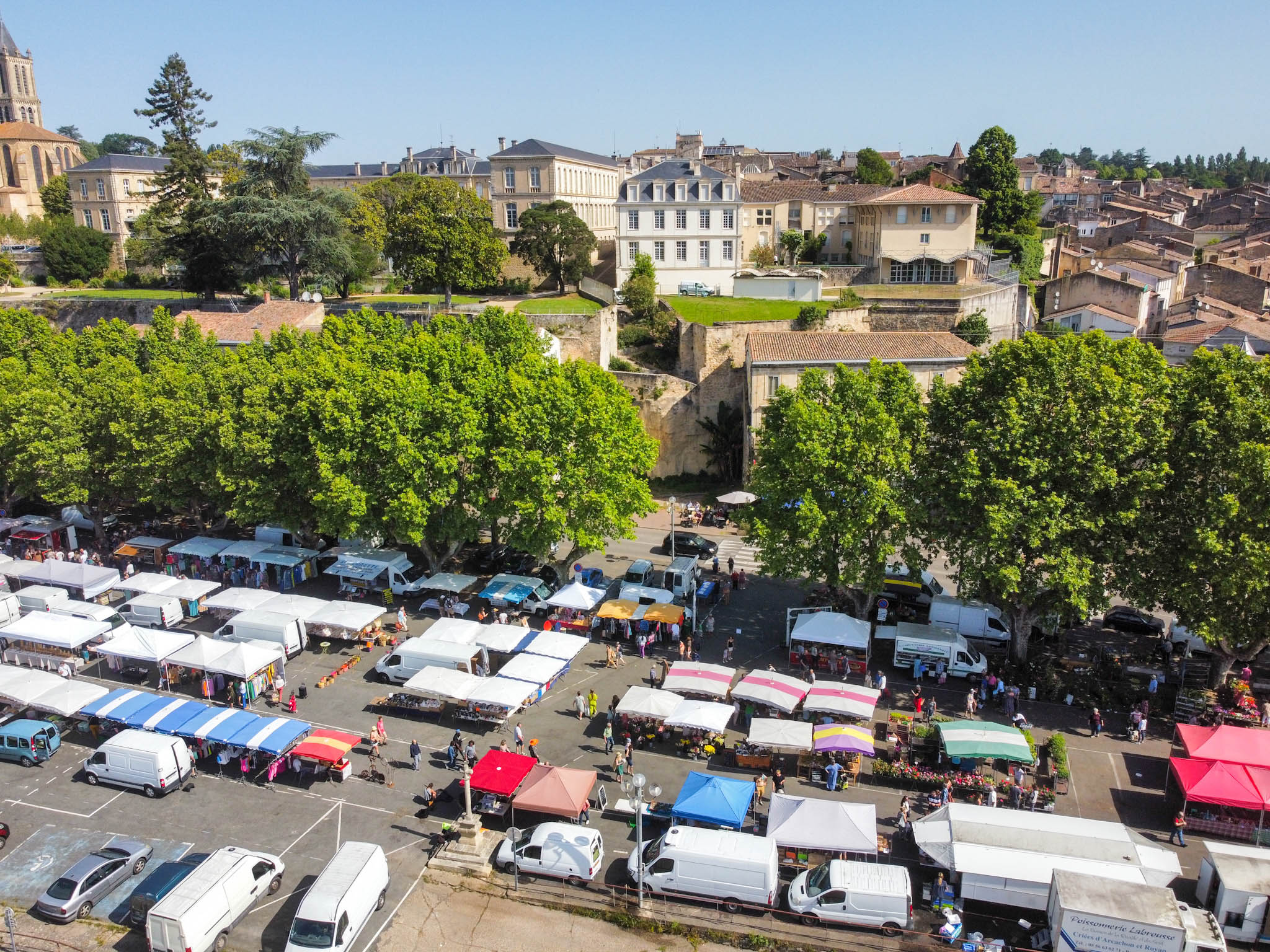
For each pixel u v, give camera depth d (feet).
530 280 396.16
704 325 297.74
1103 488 160.76
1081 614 159.33
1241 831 126.11
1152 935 99.66
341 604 187.62
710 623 191.93
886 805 135.33
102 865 118.93
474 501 203.31
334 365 217.77
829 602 197.36
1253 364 162.81
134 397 227.40
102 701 153.07
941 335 276.00
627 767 141.49
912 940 109.50
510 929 113.29
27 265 496.23
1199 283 453.58
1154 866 110.93
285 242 345.10
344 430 195.93
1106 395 161.99
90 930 113.60
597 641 190.39
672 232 363.56
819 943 110.01
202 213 356.59
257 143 341.21
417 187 351.67
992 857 112.37
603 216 513.04
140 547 229.86
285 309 319.27
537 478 190.80
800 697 150.51
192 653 164.66
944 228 353.92
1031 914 113.60
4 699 154.30
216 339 285.84
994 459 167.22
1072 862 111.34
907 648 171.83
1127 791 138.10
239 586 213.87
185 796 139.74
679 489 294.05
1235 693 159.43
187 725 145.79
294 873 122.01
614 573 222.89
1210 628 149.79
